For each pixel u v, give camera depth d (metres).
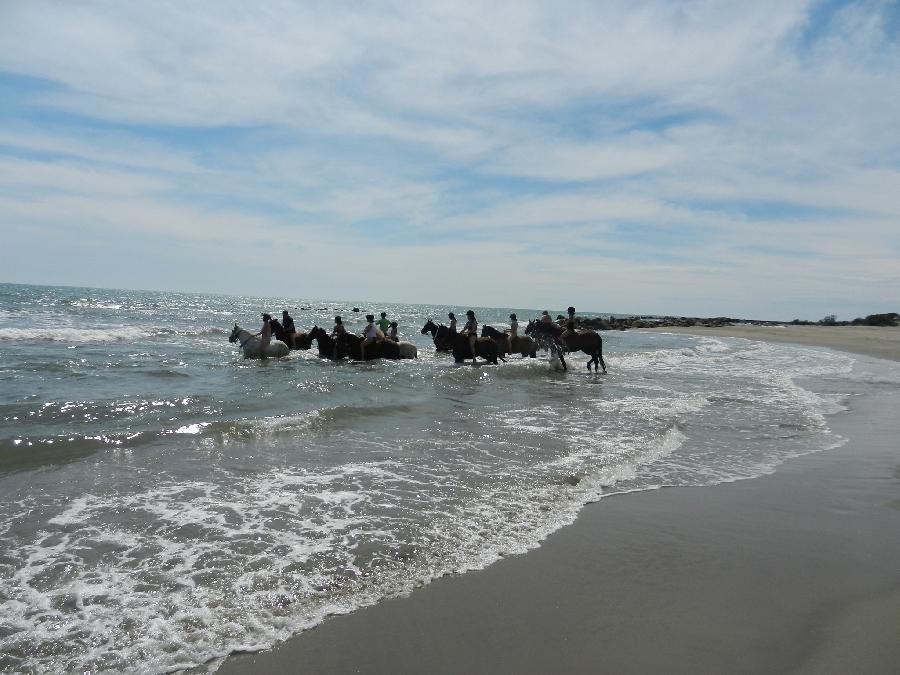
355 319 63.66
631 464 7.77
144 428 8.26
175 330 29.55
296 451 7.75
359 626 3.77
